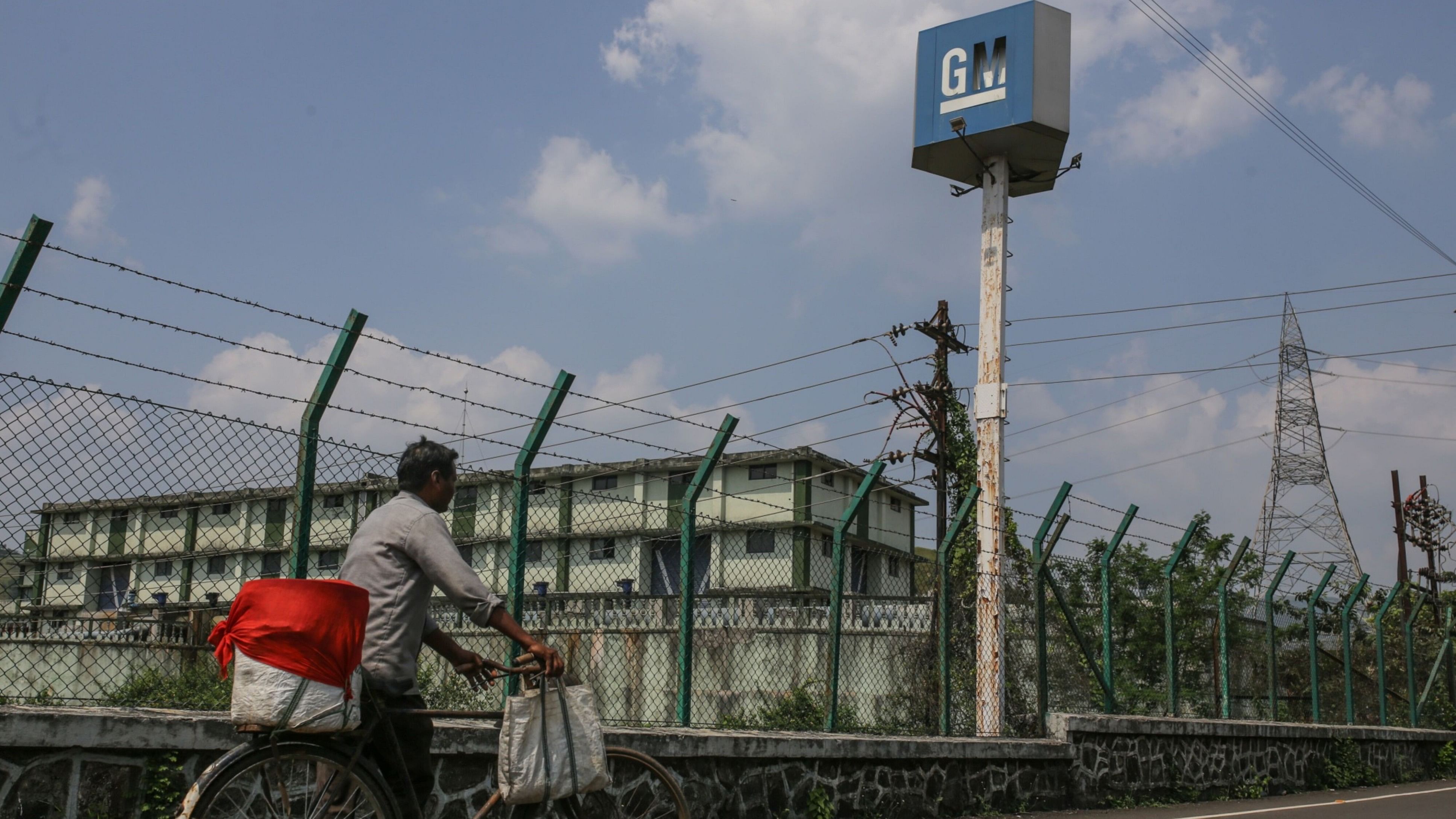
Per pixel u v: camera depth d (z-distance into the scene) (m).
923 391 22.83
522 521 7.25
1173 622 13.29
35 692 5.47
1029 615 11.90
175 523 6.01
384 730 4.34
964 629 11.69
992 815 9.84
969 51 17.72
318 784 4.19
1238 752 13.63
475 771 6.38
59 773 4.97
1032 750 10.46
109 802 5.11
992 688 11.48
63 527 5.60
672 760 7.29
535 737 4.63
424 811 4.50
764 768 7.93
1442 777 19.36
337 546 6.44
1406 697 19.83
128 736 5.14
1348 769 16.08
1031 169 17.81
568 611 9.14
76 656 5.63
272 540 6.19
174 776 5.32
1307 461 42.53
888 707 10.18
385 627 4.38
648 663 9.20
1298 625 16.58
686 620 8.23
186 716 5.44
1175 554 13.45
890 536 47.88
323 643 4.03
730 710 9.12
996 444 15.59
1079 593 12.45
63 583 5.57
